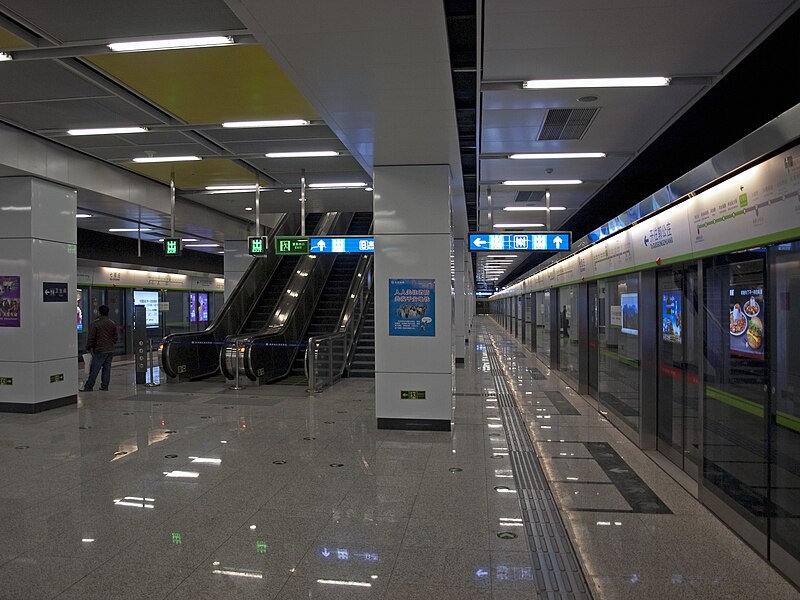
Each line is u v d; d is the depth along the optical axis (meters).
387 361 7.08
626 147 7.06
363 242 9.20
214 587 3.16
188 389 10.36
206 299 23.42
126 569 3.37
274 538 3.80
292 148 7.88
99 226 12.80
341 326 12.17
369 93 4.65
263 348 11.03
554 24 3.84
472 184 9.58
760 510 3.62
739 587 3.18
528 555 3.55
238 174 9.45
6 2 3.91
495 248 8.51
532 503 4.47
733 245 3.88
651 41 4.13
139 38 4.46
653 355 6.12
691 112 6.81
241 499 4.54
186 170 9.19
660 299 6.12
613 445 6.30
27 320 8.06
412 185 7.07
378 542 3.74
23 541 3.77
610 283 7.91
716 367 4.36
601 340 8.30
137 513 4.25
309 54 3.93
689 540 3.81
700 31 3.97
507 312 35.72
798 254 3.19
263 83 5.46
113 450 6.04
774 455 3.45
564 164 7.87
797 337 3.26
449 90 4.57
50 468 5.39
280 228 16.02
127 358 17.56
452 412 7.04
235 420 7.56
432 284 7.04
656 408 6.08
